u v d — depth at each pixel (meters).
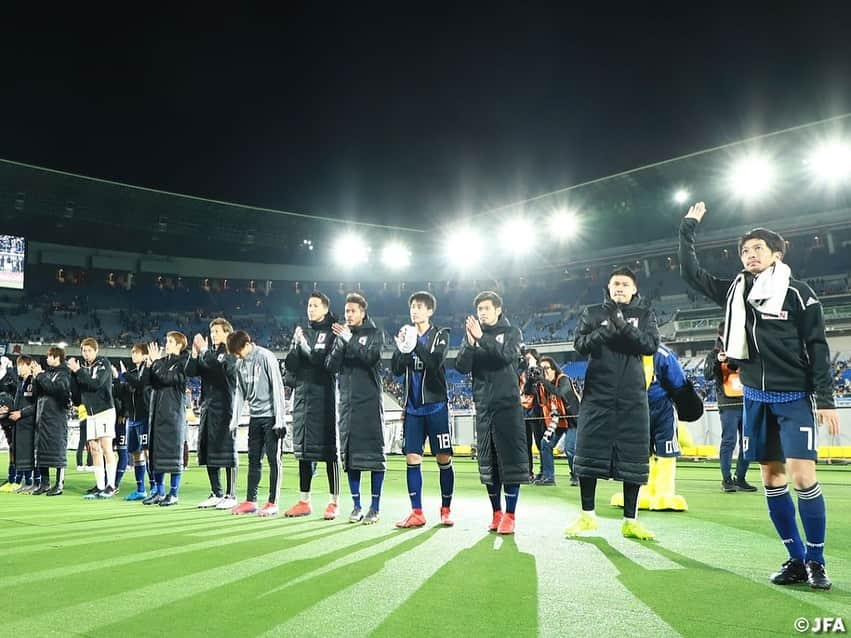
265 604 2.96
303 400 6.12
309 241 38.84
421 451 5.47
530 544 4.49
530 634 2.53
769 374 3.46
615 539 4.68
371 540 4.69
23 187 30.28
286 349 39.34
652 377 5.75
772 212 32.81
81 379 8.52
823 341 3.35
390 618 2.74
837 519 5.56
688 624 2.64
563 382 9.07
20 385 9.32
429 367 5.43
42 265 37.31
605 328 4.68
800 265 34.84
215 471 7.18
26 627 2.65
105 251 38.84
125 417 9.42
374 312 43.09
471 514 6.13
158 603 2.99
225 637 2.51
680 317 34.22
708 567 3.73
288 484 9.69
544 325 38.91
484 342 5.10
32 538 4.91
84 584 3.37
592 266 38.84
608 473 4.64
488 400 5.10
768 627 2.60
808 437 3.32
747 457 3.56
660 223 35.47
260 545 4.50
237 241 37.25
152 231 35.06
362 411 5.73
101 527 5.52
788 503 3.44
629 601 2.99
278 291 43.81
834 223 31.33
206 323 41.19
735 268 35.19
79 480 11.08
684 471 11.85
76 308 38.44
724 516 5.94
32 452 9.20
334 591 3.19
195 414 19.94
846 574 3.55
